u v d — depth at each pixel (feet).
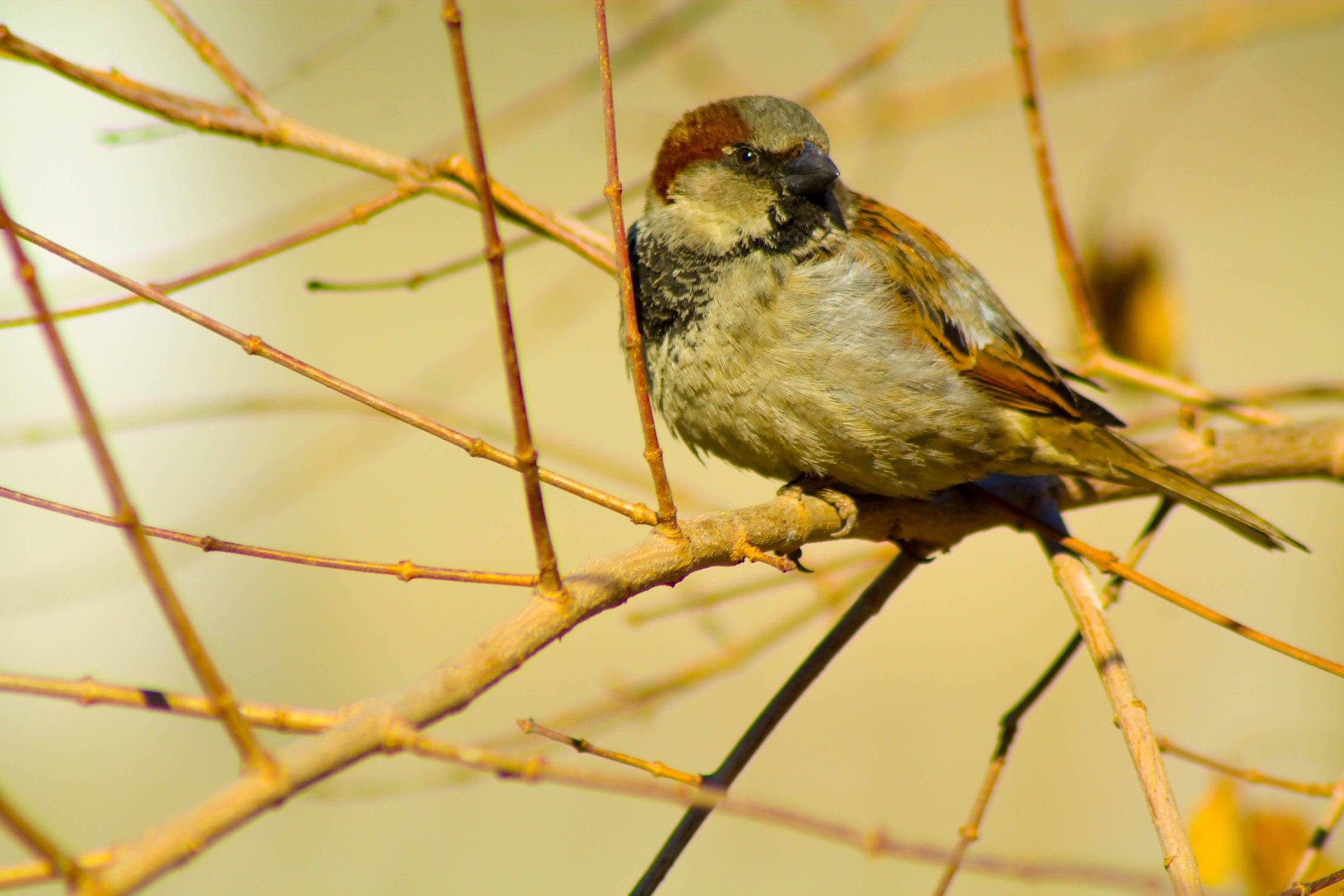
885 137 30.96
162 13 23.94
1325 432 25.54
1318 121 57.82
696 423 26.04
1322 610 50.31
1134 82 91.66
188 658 11.45
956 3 92.73
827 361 24.52
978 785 41.65
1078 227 30.81
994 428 24.72
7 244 11.06
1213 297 72.28
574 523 56.44
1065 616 51.80
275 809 11.73
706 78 31.35
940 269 26.21
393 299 69.41
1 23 20.79
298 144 23.49
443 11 13.26
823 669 19.69
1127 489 26.43
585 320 70.18
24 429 26.68
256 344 15.15
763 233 25.29
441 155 24.80
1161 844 16.29
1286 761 23.17
